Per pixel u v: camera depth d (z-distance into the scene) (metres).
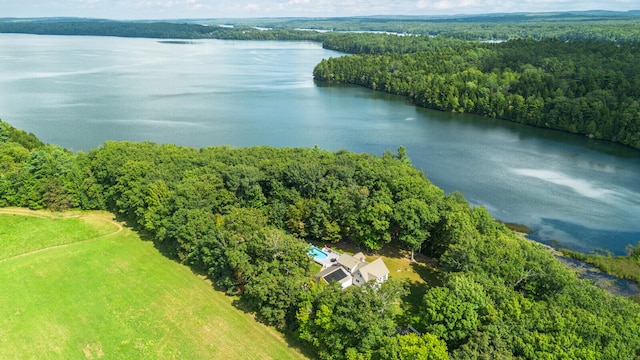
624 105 175.62
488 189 126.69
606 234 101.75
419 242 82.38
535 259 69.38
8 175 102.44
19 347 61.19
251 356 60.25
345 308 57.62
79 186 104.12
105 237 90.88
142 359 59.59
